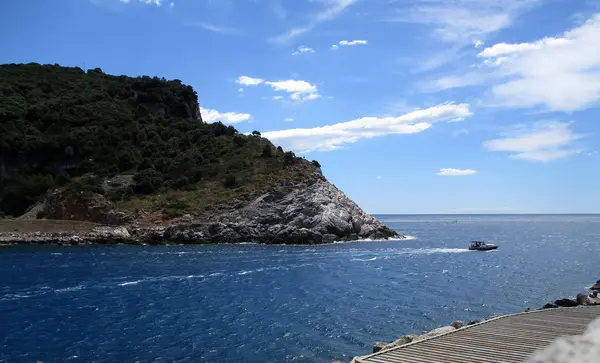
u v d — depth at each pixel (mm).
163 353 24297
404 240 105812
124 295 38906
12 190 93562
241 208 89625
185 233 83688
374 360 15109
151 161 105000
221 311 33906
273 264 59281
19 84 122188
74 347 25062
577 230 182625
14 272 49406
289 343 26406
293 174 98000
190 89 141250
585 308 25656
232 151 110000
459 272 57000
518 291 44969
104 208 88438
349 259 66188
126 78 142500
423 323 31719
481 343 17234
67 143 103812
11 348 24750
